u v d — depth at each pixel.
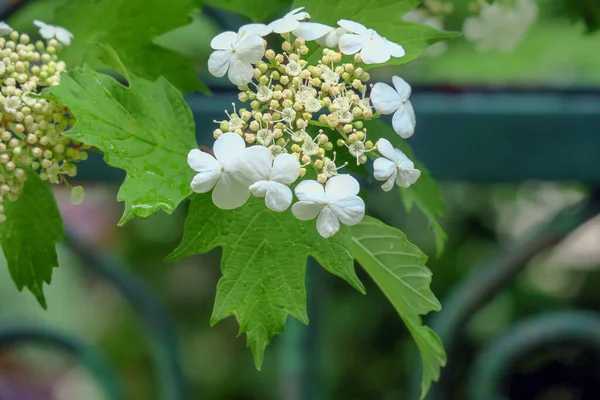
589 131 0.78
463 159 0.78
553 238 0.79
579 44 1.10
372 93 0.56
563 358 1.09
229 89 0.77
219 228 0.56
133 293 0.83
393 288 0.59
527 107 0.78
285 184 0.54
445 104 0.78
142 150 0.57
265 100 0.56
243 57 0.56
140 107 0.58
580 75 1.08
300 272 0.56
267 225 0.56
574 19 0.81
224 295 0.56
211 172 0.54
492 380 0.82
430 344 0.60
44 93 0.56
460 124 0.78
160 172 0.57
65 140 0.58
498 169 0.78
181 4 0.65
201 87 0.67
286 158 0.54
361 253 0.58
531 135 0.78
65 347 0.85
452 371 0.81
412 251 0.58
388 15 0.60
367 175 0.59
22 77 0.59
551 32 1.10
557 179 0.78
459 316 0.81
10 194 0.59
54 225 0.62
